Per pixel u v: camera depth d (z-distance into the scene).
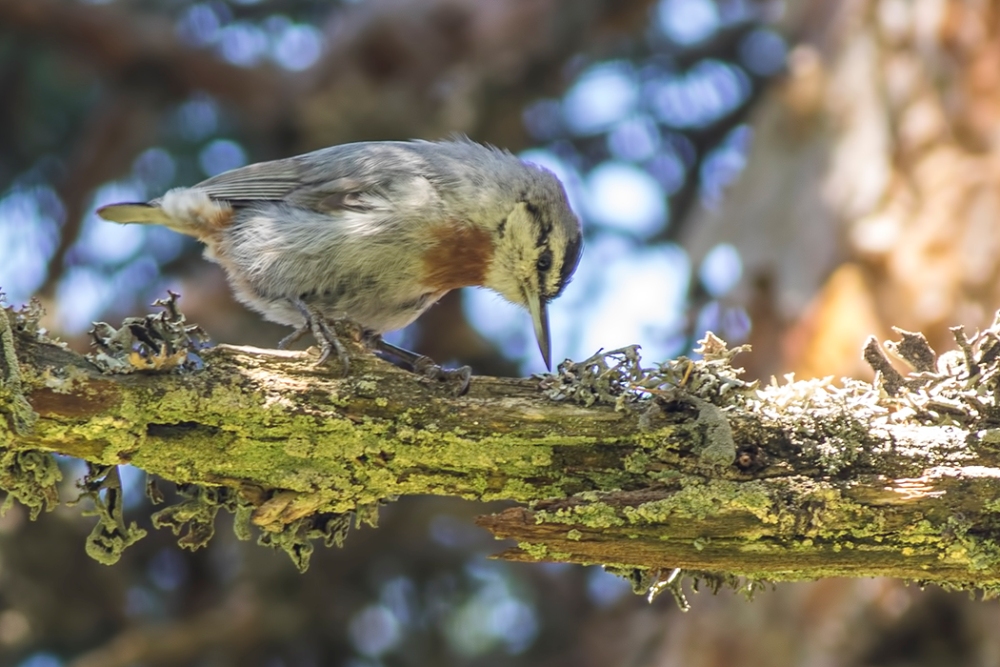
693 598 10.88
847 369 10.51
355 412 6.10
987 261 10.52
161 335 6.01
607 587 13.29
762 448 6.06
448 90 14.59
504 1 14.68
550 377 6.32
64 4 13.31
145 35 13.59
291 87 14.27
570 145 14.91
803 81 12.27
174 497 12.41
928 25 11.80
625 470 6.13
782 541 5.99
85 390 5.82
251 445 6.06
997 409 6.12
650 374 6.23
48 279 13.27
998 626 9.70
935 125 11.35
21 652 12.00
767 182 11.98
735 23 14.66
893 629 9.94
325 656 12.66
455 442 6.11
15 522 11.95
